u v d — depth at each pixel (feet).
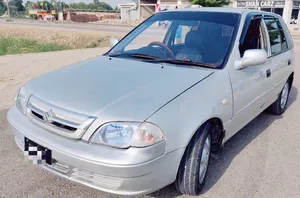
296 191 9.44
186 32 11.41
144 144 6.95
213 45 10.57
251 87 11.05
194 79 8.83
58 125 7.63
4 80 22.36
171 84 8.42
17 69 27.02
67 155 7.22
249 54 9.94
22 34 83.87
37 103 8.18
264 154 11.78
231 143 12.73
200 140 8.28
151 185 7.30
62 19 165.89
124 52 11.51
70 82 8.75
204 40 10.87
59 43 71.31
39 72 25.93
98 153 6.99
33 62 31.24
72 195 8.84
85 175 7.33
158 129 7.14
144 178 7.09
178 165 7.70
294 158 11.54
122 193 7.19
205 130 8.46
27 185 9.25
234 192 9.29
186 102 7.95
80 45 69.00
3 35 83.46
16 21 146.20
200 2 107.86
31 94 8.66
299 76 26.58
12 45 61.05
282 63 14.29
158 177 7.33
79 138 7.25
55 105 7.77
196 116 7.99
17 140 8.89
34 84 9.14
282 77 14.69
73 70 9.87
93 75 9.16
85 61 11.09
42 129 7.93
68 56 36.96
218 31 10.98
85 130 7.19
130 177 6.95
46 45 59.06
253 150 12.10
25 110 8.60
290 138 13.35
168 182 7.70
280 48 14.53
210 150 9.37
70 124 7.34
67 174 7.56
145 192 7.33
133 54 11.14
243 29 11.03
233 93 9.75
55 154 7.43
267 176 10.23
